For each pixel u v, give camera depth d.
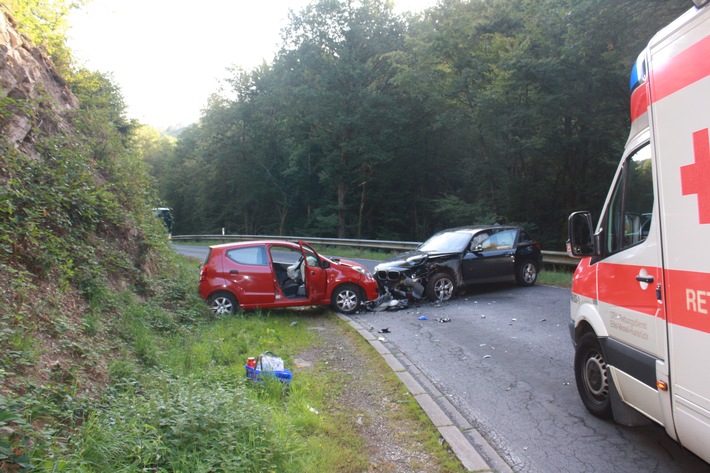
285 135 40.88
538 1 19.38
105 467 3.09
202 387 5.00
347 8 32.97
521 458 4.11
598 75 18.19
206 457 3.36
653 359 3.56
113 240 8.64
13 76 7.95
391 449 4.24
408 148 35.19
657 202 3.48
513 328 8.51
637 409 3.93
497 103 21.34
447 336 8.25
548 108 20.72
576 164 24.61
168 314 7.87
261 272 9.62
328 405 5.19
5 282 4.98
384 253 22.11
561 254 14.42
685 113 3.09
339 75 31.97
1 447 2.72
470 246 11.73
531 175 26.17
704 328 2.90
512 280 12.20
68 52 12.35
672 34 3.31
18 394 3.61
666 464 3.95
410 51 30.02
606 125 21.55
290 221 47.12
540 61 18.92
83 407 3.89
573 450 4.22
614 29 14.72
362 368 6.52
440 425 4.68
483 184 28.75
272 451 3.65
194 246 31.30
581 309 4.97
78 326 5.33
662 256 3.40
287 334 8.23
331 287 10.14
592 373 4.90
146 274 8.98
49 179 7.14
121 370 4.92
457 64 24.52
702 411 2.94
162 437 3.48
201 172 51.38
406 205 40.59
